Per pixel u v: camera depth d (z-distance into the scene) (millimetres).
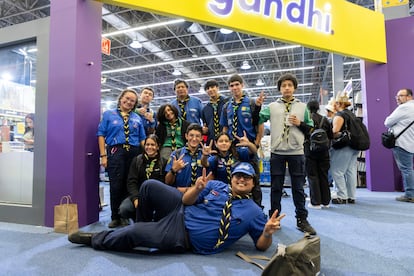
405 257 1729
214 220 1784
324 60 10828
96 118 2697
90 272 1498
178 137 2609
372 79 4449
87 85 2586
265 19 3275
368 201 3553
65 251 1821
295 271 1248
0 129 2850
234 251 1839
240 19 3131
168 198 1886
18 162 2779
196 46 9227
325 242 2016
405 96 3645
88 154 2572
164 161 2426
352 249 1871
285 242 2020
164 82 13656
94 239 1856
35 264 1608
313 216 2779
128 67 10969
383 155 4367
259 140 2441
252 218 1782
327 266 1592
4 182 2818
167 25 7766
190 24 7129
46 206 2473
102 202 3516
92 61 2658
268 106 2436
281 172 2332
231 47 9688
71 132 2424
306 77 13273
